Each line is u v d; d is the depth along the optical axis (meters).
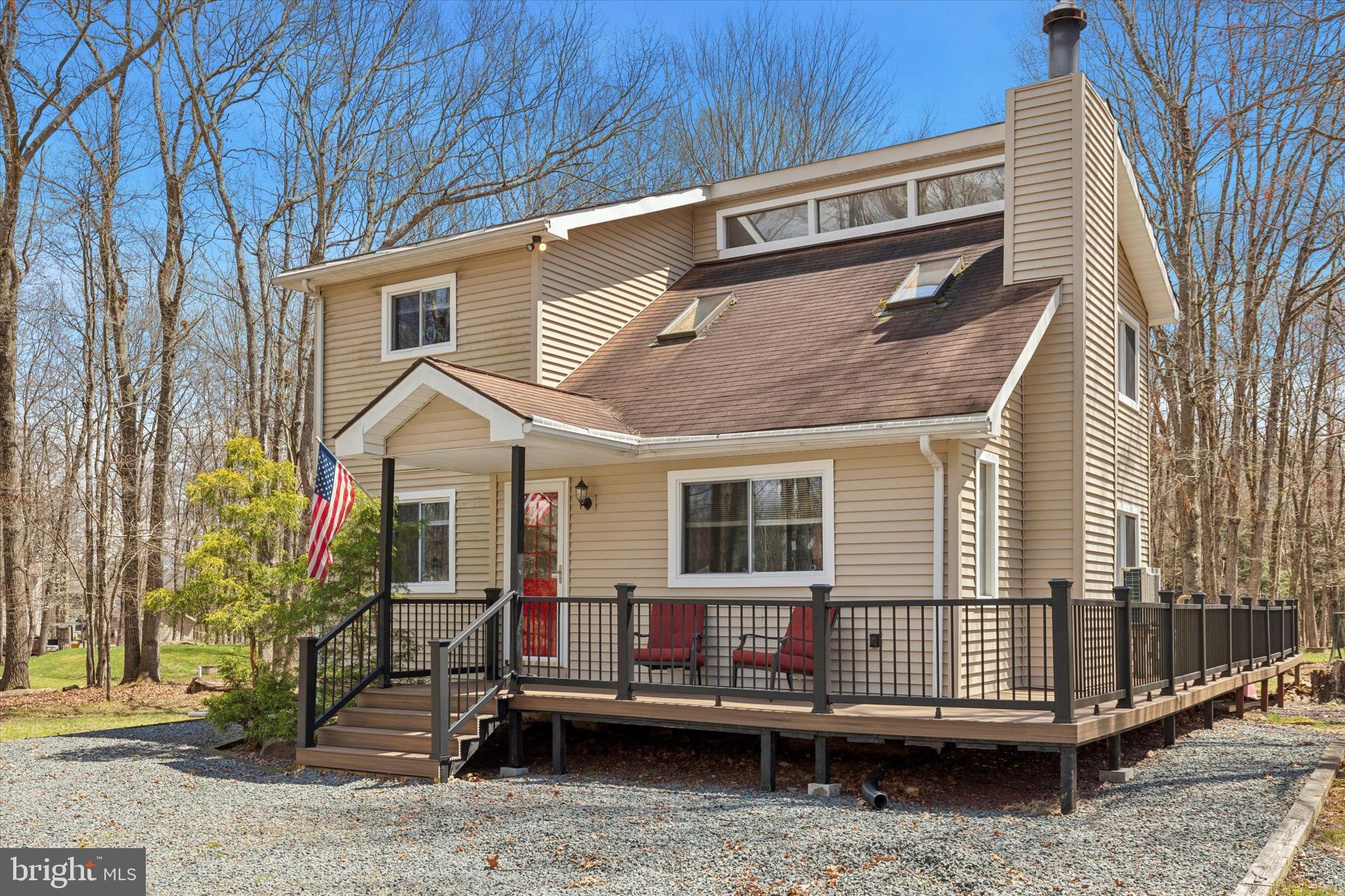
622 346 15.59
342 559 13.08
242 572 13.52
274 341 30.62
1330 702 17.08
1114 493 14.15
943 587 10.89
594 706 10.70
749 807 8.60
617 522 13.16
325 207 26.25
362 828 8.23
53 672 29.08
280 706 12.52
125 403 23.83
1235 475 25.16
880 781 9.64
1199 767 10.23
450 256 15.54
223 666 13.40
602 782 10.38
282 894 6.43
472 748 10.72
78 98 22.38
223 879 6.78
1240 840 7.24
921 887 6.27
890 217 16.59
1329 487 32.84
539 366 14.59
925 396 11.09
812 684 10.84
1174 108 23.83
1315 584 32.81
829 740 10.47
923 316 13.23
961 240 15.30
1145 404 16.70
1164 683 10.88
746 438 11.55
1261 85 15.77
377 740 11.16
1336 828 7.82
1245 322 25.14
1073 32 14.24
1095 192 13.73
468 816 8.54
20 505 22.52
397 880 6.69
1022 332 11.90
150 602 13.08
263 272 26.38
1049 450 12.95
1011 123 13.66
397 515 14.48
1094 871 6.50
